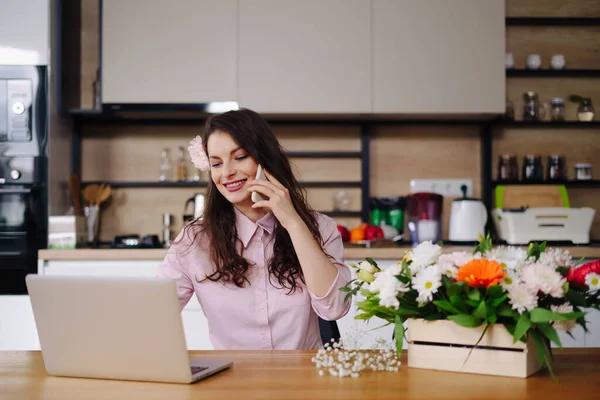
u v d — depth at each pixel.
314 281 1.45
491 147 3.47
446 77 3.17
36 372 1.20
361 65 3.16
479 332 1.14
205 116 3.36
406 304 1.18
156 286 1.05
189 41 3.16
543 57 3.54
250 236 1.60
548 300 1.14
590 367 1.20
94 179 3.49
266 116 3.28
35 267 3.00
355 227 3.42
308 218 1.65
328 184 3.44
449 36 3.17
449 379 1.11
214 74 3.16
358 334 1.25
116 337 1.10
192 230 1.66
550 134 3.54
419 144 3.52
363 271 1.22
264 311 1.59
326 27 3.17
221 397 1.00
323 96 3.16
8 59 3.04
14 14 3.05
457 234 3.22
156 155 3.51
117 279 1.08
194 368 1.16
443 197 3.47
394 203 3.40
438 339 1.18
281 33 3.16
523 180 3.39
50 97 3.08
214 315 1.62
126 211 3.49
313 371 1.17
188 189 3.51
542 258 1.17
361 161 3.48
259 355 1.32
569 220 3.12
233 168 1.53
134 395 1.03
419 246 1.19
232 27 3.16
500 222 3.19
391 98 3.17
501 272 1.09
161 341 1.08
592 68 3.54
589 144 3.54
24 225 3.01
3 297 2.96
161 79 3.16
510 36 3.54
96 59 3.52
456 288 1.11
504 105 3.17
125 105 3.16
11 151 3.02
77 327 1.12
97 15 3.52
